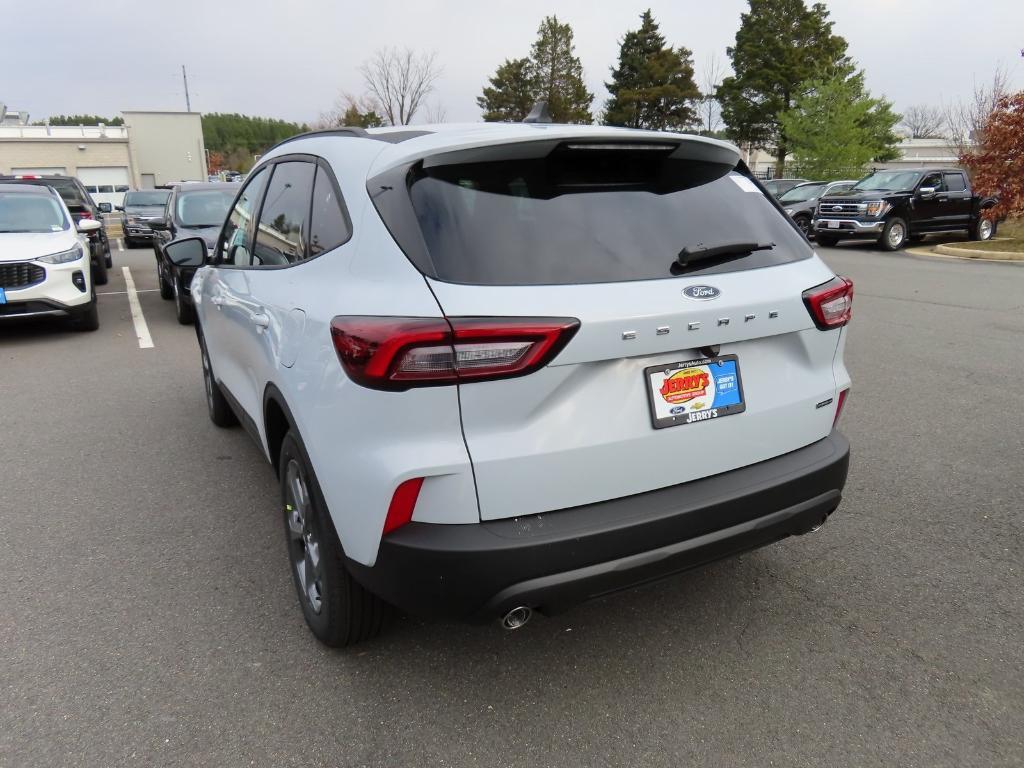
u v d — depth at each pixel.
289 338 2.62
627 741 2.31
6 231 8.60
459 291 2.06
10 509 4.00
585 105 60.88
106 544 3.61
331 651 2.76
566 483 2.16
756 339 2.47
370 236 2.30
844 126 38.19
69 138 54.97
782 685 2.56
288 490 2.89
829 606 3.02
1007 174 17.27
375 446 2.12
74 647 2.78
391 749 2.29
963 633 2.83
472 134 2.36
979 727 2.35
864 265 14.69
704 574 3.27
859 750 2.26
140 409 5.79
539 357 2.04
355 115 38.94
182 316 9.16
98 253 12.96
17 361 7.45
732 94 52.03
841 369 2.81
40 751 2.27
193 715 2.43
